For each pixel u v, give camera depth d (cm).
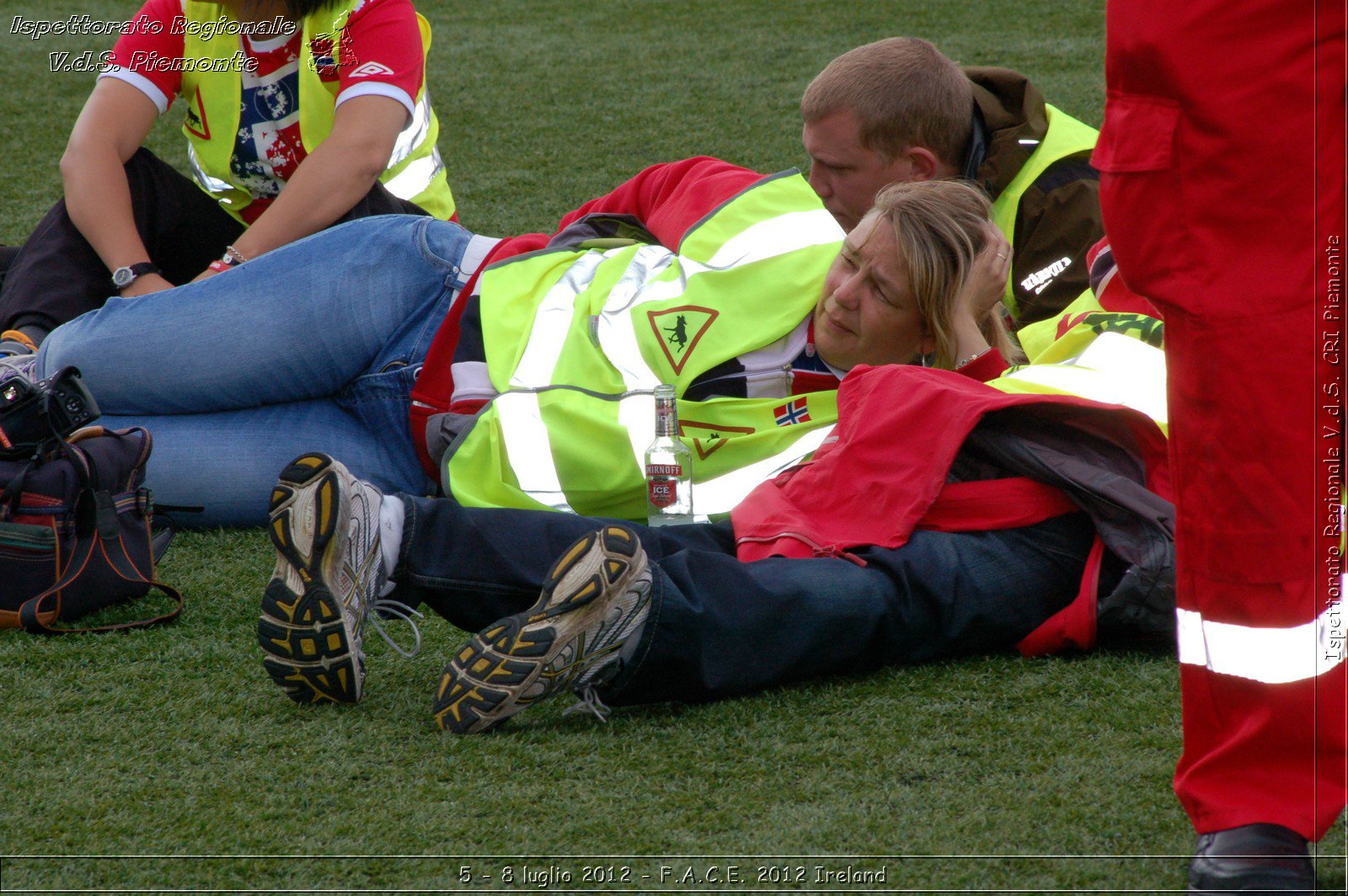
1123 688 748
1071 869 573
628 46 3122
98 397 1033
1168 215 538
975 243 949
